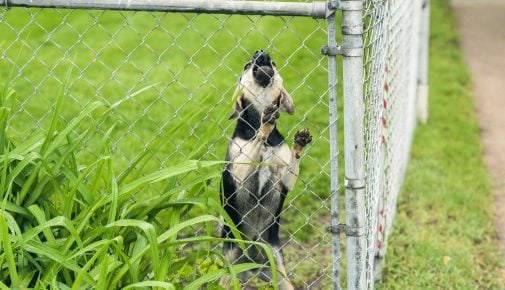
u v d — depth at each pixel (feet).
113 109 12.78
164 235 11.34
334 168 11.80
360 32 11.17
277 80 13.52
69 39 42.60
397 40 19.40
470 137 30.99
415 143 29.71
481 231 22.22
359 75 11.31
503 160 29.32
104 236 11.69
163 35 43.86
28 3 12.20
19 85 33.91
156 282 10.75
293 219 22.09
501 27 53.21
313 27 43.80
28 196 12.35
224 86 34.86
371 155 13.51
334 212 11.97
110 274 11.19
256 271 15.14
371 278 14.42
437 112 33.99
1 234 10.81
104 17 46.88
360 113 11.42
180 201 12.14
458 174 26.89
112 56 39.68
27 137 14.23
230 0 11.57
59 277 12.00
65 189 12.34
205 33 44.32
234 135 13.98
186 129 27.96
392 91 18.76
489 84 40.22
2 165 12.08
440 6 59.06
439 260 19.90
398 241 21.09
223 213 12.24
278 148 13.83
